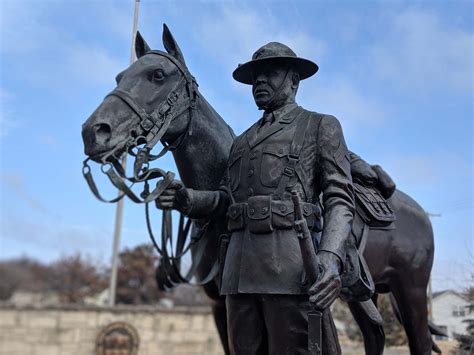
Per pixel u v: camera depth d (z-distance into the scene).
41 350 13.85
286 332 2.16
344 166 2.30
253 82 2.54
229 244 2.41
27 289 18.77
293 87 2.54
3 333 13.77
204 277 3.09
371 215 2.84
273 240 2.20
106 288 25.50
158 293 25.34
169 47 2.86
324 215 2.25
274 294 2.16
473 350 4.69
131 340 14.16
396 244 3.47
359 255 2.47
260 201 2.24
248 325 2.29
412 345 3.55
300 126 2.39
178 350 14.40
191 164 2.91
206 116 2.95
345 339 8.52
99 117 2.39
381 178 3.00
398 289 3.55
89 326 14.17
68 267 24.88
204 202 2.55
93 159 2.35
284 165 2.31
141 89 2.56
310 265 1.99
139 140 2.51
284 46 2.50
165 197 2.45
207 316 14.80
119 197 2.43
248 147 2.45
